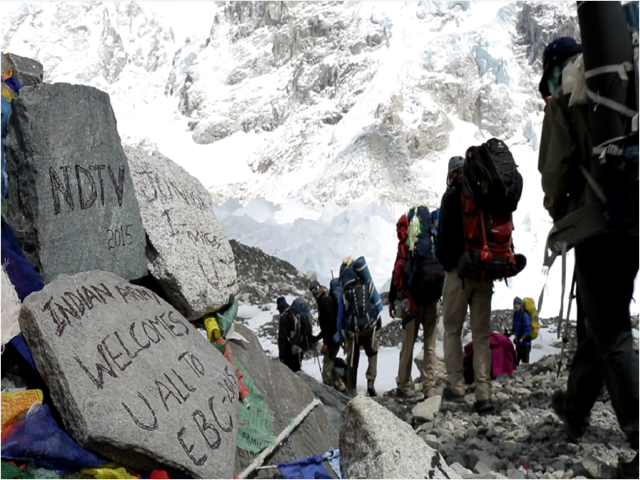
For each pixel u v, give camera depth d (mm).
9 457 2295
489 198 4523
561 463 3508
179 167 4180
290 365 10016
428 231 5848
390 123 124688
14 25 188125
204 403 2865
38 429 2379
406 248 5895
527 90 135375
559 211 3311
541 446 3869
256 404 3479
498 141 4645
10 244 2869
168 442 2543
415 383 7520
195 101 170500
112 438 2387
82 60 184000
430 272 5723
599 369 3551
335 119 142125
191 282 3633
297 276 23672
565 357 6645
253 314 19234
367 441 2662
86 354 2584
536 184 105500
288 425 3580
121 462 2486
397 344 15414
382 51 150375
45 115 2980
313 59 160125
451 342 5223
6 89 3143
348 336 7652
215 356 3246
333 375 9070
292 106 157000
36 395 2547
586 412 3742
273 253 44125
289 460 3363
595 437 3951
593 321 3143
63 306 2688
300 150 136875
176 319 3238
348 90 145000
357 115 135125
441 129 125812
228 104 166625
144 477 2506
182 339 3125
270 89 168000
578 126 3121
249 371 3791
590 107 2887
